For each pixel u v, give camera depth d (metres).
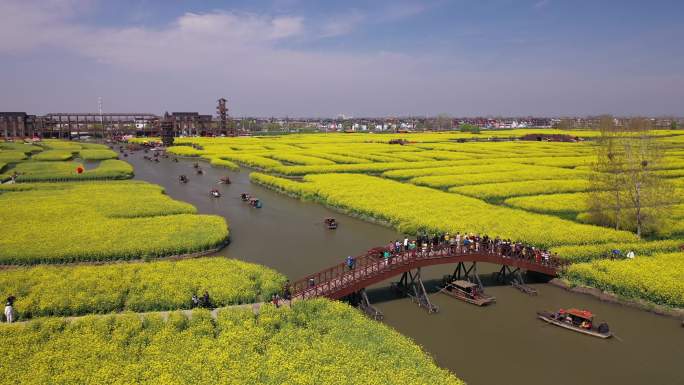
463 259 52.16
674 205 84.81
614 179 71.62
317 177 119.12
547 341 42.28
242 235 74.00
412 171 126.25
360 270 49.22
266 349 36.59
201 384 31.55
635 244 63.34
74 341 36.66
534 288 54.44
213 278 49.84
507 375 37.03
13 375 32.31
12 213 79.62
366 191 99.19
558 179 115.25
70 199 92.75
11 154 174.88
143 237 66.19
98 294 45.59
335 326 40.12
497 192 97.69
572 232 68.19
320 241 70.62
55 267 54.22
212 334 38.41
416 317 46.50
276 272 53.00
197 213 85.69
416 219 75.25
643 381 36.66
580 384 36.12
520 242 61.34
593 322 45.72
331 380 31.95
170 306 44.34
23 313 42.59
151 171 149.12
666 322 46.06
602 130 75.25
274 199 103.62
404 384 31.91
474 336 42.94
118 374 32.62
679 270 53.09
